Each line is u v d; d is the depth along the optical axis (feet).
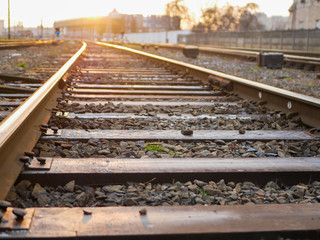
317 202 8.59
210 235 6.35
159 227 6.53
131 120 15.51
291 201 8.68
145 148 11.94
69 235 6.13
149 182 9.23
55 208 7.14
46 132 12.37
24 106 12.18
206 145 12.48
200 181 9.29
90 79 29.96
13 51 72.74
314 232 6.57
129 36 299.58
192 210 7.27
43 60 51.24
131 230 6.39
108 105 18.49
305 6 165.27
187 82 29.27
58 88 21.27
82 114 16.38
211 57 86.79
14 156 8.91
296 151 12.00
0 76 27.17
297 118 15.90
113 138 12.63
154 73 36.42
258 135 13.57
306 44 99.19
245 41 143.95
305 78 42.09
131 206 7.75
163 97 22.29
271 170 9.70
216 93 24.02
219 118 16.51
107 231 6.32
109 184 9.10
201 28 248.52
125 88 25.52
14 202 7.62
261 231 6.47
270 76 43.55
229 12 239.30
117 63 49.16
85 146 11.80
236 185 9.30
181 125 15.03
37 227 6.37
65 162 9.59
